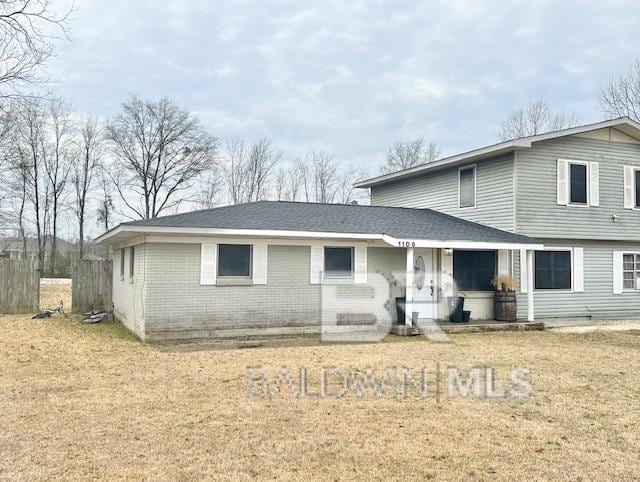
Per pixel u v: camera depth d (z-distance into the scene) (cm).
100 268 1819
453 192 1864
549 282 1700
